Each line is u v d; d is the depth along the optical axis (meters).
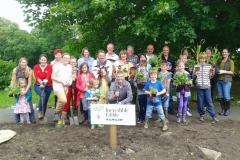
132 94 10.15
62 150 7.50
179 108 10.07
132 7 13.34
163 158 7.34
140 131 8.78
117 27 15.16
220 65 11.84
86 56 11.06
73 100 10.20
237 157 7.77
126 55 10.53
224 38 15.82
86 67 10.06
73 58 10.27
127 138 8.20
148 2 13.41
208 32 15.12
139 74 10.08
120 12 14.39
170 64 11.17
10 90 10.22
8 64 24.20
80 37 17.28
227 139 8.50
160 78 10.17
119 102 9.30
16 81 10.59
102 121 7.56
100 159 7.15
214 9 13.86
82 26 16.31
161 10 11.92
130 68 10.45
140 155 7.38
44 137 8.24
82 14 14.27
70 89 9.78
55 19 16.30
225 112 11.54
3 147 7.73
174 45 14.20
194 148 7.80
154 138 8.27
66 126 9.43
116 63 10.45
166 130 8.94
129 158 7.25
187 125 9.61
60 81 9.49
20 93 10.24
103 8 13.50
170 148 7.77
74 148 7.56
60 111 9.51
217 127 9.49
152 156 7.38
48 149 7.54
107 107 7.53
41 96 10.72
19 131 8.83
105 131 8.67
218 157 7.62
